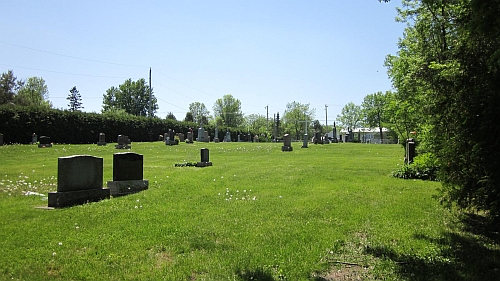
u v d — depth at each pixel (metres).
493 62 5.78
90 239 6.05
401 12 13.72
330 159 22.80
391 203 9.09
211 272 4.76
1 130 38.28
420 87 9.66
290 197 9.90
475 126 6.21
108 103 105.88
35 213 7.99
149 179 13.28
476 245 5.98
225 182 12.59
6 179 13.71
